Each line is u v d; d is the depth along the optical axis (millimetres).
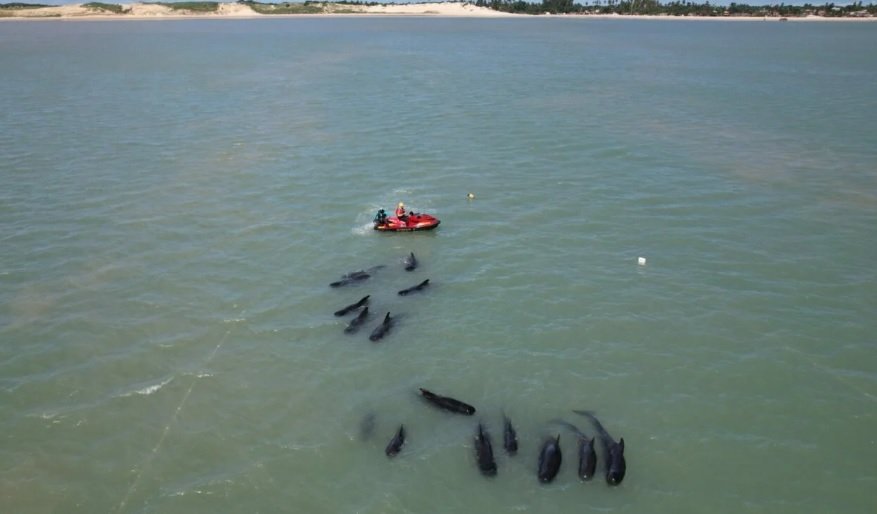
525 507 19125
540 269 32781
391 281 31781
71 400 23719
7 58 118750
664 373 24906
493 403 23422
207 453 21344
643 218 38844
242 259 34125
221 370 25344
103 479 20344
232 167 48938
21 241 35906
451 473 20359
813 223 38062
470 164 49219
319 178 46250
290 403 23547
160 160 50750
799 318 28328
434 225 36938
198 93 81312
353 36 184125
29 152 52656
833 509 19172
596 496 19484
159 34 188000
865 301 29578
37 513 19156
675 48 146875
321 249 35219
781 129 60688
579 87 86125
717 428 22234
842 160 50156
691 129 60781
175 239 36406
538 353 26141
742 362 25469
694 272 32344
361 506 19281
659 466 20688
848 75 97938
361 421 22625
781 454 21141
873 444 21531
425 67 108250
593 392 23906
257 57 124125
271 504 19375
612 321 28203
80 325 28156
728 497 19562
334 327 28078
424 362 25719
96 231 37375
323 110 70250
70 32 193375
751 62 116500
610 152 52469
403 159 50594
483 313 28984
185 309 29469
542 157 51062
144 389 24281
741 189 43688
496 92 81750
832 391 23875
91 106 72000
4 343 26844
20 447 21562
